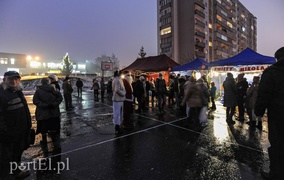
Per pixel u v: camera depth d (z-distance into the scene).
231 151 4.28
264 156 4.00
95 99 16.67
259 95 2.63
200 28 50.00
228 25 63.28
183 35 49.16
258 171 3.37
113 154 4.20
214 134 5.59
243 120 7.37
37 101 4.89
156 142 4.95
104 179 3.16
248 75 12.71
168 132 5.86
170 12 49.78
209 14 53.97
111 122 7.43
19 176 3.21
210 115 8.49
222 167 3.53
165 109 10.28
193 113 6.33
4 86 3.01
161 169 3.48
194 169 3.46
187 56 48.19
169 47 50.25
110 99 16.69
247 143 4.80
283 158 2.46
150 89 11.46
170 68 14.39
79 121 7.64
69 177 3.23
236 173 3.30
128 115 6.45
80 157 4.06
